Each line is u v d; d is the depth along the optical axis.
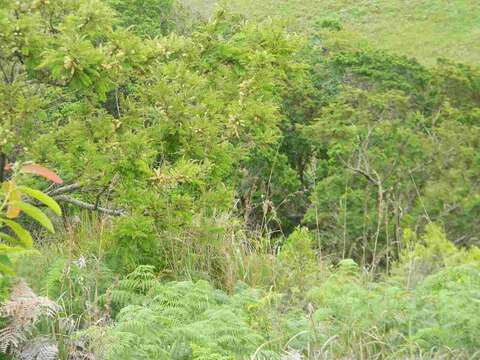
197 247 6.75
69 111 8.44
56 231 7.34
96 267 5.29
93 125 7.21
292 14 46.84
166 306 4.61
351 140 18.31
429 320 4.77
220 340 4.02
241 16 9.82
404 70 22.73
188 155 7.51
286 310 5.42
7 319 3.97
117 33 7.14
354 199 16.11
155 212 6.78
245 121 7.75
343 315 4.82
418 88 22.59
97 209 7.29
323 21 28.33
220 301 5.13
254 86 8.26
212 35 8.41
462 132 18.98
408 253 7.16
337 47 23.50
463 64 22.80
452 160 18.22
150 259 6.38
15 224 2.42
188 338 4.01
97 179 7.03
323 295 5.16
